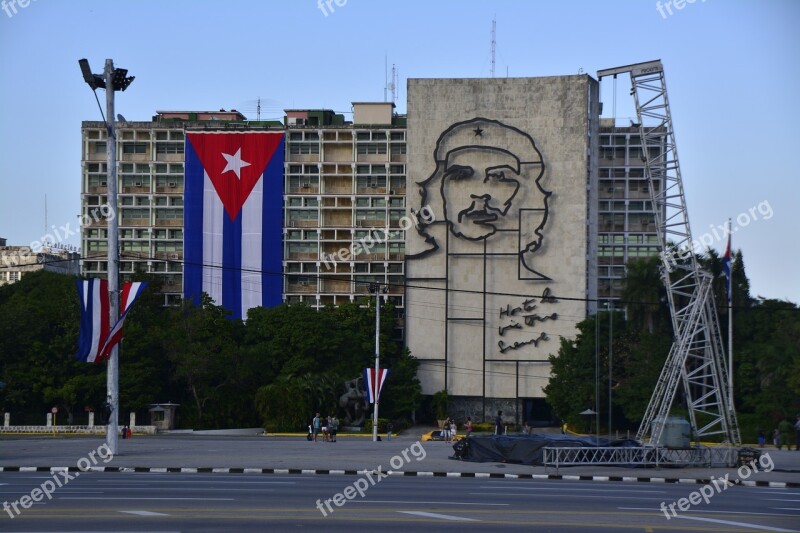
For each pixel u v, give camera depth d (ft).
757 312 611.88
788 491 228.43
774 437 455.22
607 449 282.77
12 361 605.73
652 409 534.37
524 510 165.68
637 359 601.21
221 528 137.28
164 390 631.56
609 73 536.42
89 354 279.69
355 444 418.51
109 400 292.81
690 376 517.96
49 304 641.40
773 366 549.13
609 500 190.08
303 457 305.12
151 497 177.47
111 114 288.30
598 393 577.84
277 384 604.49
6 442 402.72
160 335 609.42
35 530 133.49
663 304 608.19
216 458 294.05
